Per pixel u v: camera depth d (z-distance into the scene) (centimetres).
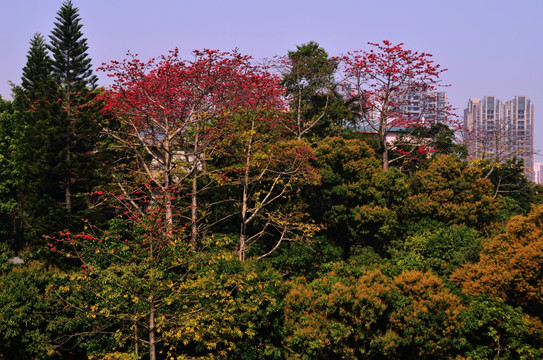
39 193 2820
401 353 2036
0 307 1933
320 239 2903
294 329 1950
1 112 3778
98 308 1898
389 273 2298
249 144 2869
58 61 2870
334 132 4062
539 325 1998
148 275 1691
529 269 2064
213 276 1844
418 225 3195
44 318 1964
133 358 1653
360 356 2022
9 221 3688
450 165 3481
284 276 2834
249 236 3081
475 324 1973
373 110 4141
